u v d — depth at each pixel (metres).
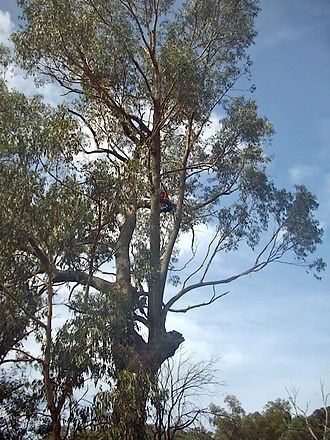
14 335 13.12
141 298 15.95
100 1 17.86
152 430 13.38
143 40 18.36
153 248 17.52
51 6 16.53
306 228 20.95
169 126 19.17
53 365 12.45
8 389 13.85
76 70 17.91
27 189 12.06
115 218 13.75
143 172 14.32
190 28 20.02
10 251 12.30
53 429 12.01
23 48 16.95
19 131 12.71
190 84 17.58
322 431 23.20
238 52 20.25
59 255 12.61
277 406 30.64
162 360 15.55
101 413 12.39
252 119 20.12
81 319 12.93
